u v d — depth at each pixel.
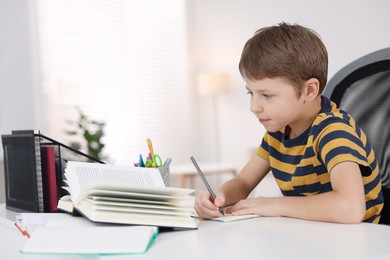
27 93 3.74
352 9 3.98
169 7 5.11
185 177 3.92
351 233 0.72
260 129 4.88
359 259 0.58
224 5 5.11
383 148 1.17
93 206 0.78
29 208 1.07
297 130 1.08
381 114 1.18
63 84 4.13
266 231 0.76
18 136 1.10
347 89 1.24
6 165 1.19
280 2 4.58
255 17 4.84
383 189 1.16
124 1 4.70
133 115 4.69
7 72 3.61
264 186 2.26
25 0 3.79
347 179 0.86
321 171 1.02
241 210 0.93
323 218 0.83
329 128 0.97
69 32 4.21
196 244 0.68
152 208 0.82
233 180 1.21
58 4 4.13
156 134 4.89
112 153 4.50
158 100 4.93
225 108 5.17
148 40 4.88
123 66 4.64
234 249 0.64
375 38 3.84
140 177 0.97
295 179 1.07
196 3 5.36
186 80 5.22
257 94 0.97
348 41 4.03
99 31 4.46
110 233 0.70
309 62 0.96
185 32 5.25
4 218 1.02
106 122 4.46
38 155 1.04
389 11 3.73
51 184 1.05
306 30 1.00
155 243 0.70
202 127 5.34
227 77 4.96
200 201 0.93
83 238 0.68
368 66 1.21
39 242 0.67
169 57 5.07
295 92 0.96
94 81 4.39
